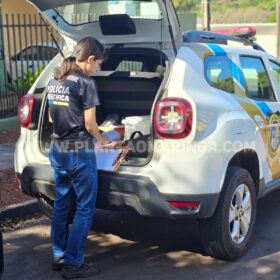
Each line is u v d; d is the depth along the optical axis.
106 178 4.32
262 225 5.68
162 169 4.15
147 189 4.16
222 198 4.42
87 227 4.30
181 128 4.11
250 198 4.86
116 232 5.47
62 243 4.50
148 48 4.89
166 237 5.33
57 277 4.40
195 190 4.15
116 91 5.41
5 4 15.38
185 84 4.27
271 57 5.83
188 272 4.49
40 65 11.48
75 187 4.26
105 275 4.43
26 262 4.71
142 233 5.44
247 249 4.97
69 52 5.10
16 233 5.45
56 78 4.24
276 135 5.38
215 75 4.69
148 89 5.26
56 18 5.00
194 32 5.51
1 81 11.45
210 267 4.59
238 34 8.26
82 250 4.36
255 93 5.27
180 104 4.12
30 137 4.91
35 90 4.99
